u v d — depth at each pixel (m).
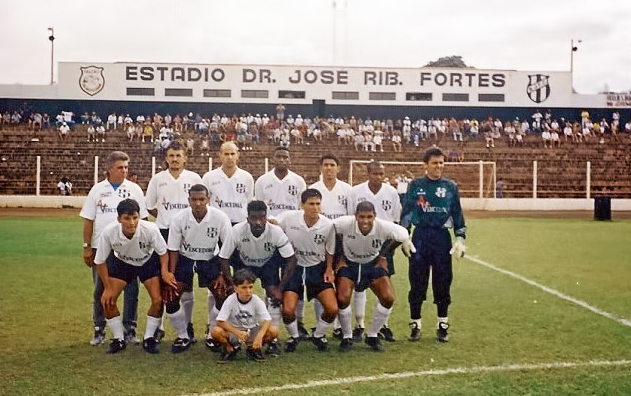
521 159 37.34
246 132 37.41
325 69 43.38
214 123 37.59
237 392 5.22
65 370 5.79
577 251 14.34
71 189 31.73
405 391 5.24
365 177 35.38
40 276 10.60
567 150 38.47
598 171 36.53
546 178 35.81
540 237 17.38
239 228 6.67
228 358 6.15
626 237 17.39
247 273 6.18
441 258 6.95
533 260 12.89
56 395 5.13
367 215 6.49
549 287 9.90
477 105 44.06
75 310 8.17
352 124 40.44
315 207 6.62
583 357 6.21
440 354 6.36
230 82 43.03
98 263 6.36
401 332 7.31
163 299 6.48
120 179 7.00
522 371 5.77
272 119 40.44
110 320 6.43
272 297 6.52
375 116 45.06
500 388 5.31
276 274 6.91
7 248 14.29
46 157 35.28
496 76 44.03
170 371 5.79
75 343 6.71
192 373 5.73
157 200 7.65
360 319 7.25
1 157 34.97
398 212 7.84
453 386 5.36
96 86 42.41
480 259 13.02
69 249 14.13
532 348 6.54
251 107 44.03
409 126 39.66
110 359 6.16
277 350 6.39
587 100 44.03
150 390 5.27
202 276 6.86
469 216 25.84
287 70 43.22
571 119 45.16
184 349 6.49
